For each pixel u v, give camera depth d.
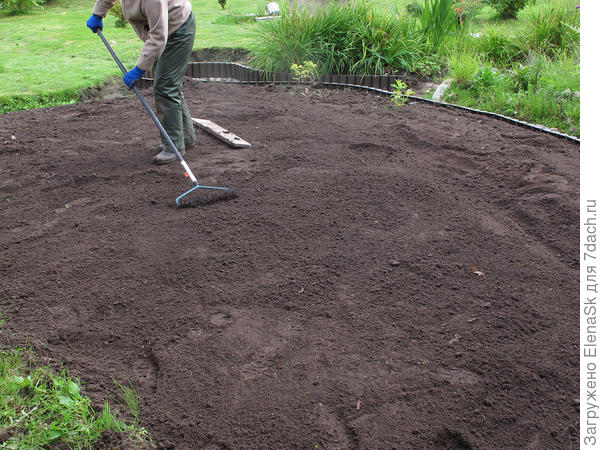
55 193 4.39
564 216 3.85
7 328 2.81
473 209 4.03
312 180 4.45
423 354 2.62
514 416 2.28
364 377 2.48
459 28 9.98
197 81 8.13
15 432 2.14
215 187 4.31
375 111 6.54
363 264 3.34
